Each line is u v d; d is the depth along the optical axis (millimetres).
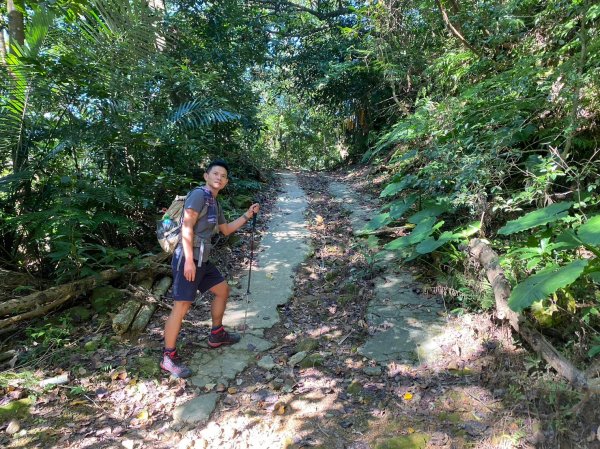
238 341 3322
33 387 2693
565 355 2492
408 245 4188
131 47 4371
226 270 4730
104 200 3986
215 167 2959
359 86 11711
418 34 7012
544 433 2119
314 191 8906
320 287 4320
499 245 3635
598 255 2559
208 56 7688
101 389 2721
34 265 4051
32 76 3955
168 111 5312
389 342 3139
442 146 4355
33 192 4176
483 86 4492
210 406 2582
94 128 4316
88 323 3492
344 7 11953
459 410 2395
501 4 4918
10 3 4520
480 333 3004
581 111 3965
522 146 4535
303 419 2455
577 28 4453
